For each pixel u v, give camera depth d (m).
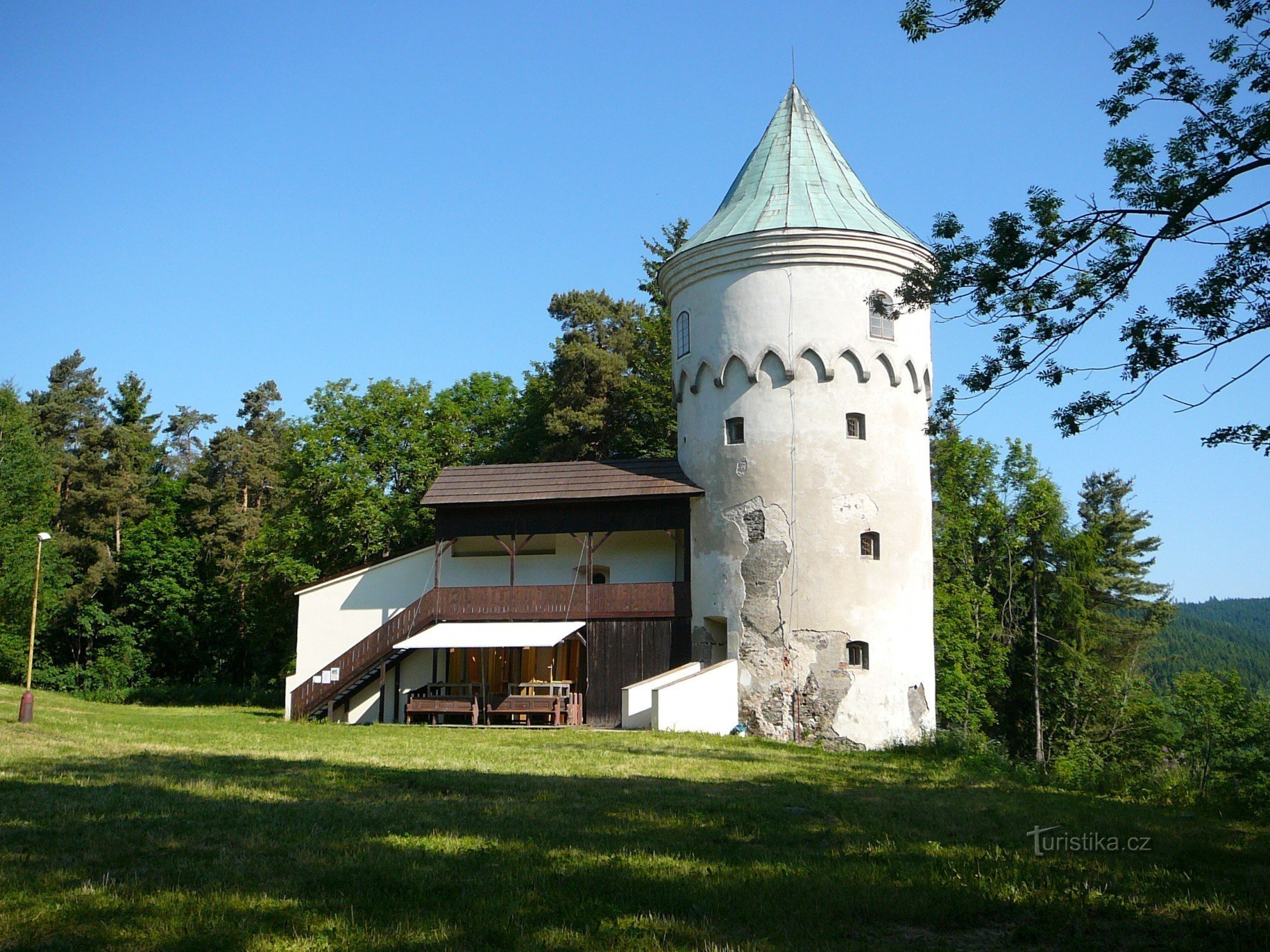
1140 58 12.45
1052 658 47.66
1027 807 15.05
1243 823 14.65
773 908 8.52
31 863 9.27
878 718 28.36
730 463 30.17
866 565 29.02
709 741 24.77
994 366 13.30
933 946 7.78
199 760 17.22
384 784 14.96
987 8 12.12
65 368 76.19
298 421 48.16
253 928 7.64
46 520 58.06
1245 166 11.82
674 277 32.38
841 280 29.92
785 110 33.47
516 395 51.78
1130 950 7.79
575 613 31.36
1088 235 12.59
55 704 33.88
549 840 11.02
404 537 45.62
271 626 52.94
